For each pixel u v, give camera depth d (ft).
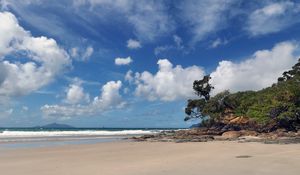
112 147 117.50
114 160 70.49
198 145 116.78
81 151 99.91
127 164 61.72
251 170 47.80
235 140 144.36
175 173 47.57
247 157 65.05
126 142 158.20
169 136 204.64
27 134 277.23
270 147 93.25
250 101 233.14
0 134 269.85
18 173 53.31
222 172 46.88
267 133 180.65
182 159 66.54
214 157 67.92
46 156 83.97
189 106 256.52
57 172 53.21
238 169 49.03
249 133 182.70
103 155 84.43
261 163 54.90
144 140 176.86
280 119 193.26
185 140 154.51
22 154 90.74
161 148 107.76
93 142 162.71
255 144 109.40
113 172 51.39
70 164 64.34
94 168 57.11
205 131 228.63
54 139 195.52
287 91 194.08
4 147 123.13
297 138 140.77
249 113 217.97
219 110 243.60
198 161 61.11
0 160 74.64
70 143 153.07
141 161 66.59
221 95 245.24
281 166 50.98
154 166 56.44
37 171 55.11
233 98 245.24
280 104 190.08
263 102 216.33
